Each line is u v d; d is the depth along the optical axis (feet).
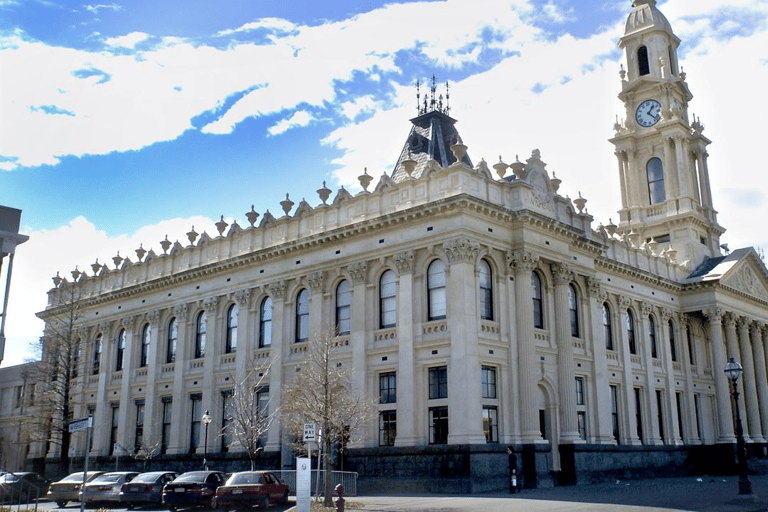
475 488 116.78
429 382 128.16
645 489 124.16
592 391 152.76
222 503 96.89
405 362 129.70
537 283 144.05
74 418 200.64
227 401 162.40
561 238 146.92
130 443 181.98
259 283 160.66
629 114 232.32
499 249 134.31
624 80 235.61
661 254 203.62
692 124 231.09
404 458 125.49
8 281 89.25
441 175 131.44
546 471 128.57
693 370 201.26
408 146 161.17
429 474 121.70
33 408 208.23
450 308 125.80
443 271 130.11
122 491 108.58
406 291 132.26
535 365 132.98
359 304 139.13
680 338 198.80
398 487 124.57
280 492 100.32
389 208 138.62
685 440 191.01
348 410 116.88
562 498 105.60
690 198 216.13
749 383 204.33
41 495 129.59
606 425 152.46
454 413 121.39
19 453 230.68
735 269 206.18
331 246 147.23
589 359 153.48
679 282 200.44
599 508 89.25
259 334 161.07
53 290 215.10
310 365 128.98
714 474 186.70
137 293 189.47
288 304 154.51
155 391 179.52
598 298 160.45
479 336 126.00
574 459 136.98
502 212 133.39
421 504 99.14
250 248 165.17
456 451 119.14
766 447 203.82
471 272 127.03
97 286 204.85
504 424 127.65
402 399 128.77
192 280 176.04
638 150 229.66
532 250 137.90
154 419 177.88
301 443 129.18
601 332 158.51
